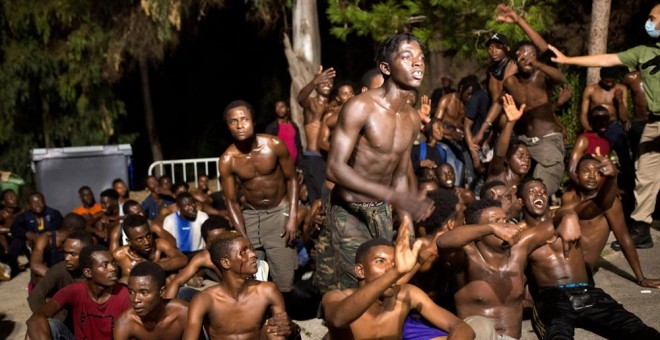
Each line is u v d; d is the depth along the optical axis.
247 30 20.72
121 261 6.71
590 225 6.46
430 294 5.74
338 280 5.31
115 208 9.70
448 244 5.04
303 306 6.77
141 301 4.88
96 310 5.35
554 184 7.83
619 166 9.07
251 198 6.68
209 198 10.45
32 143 18.45
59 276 5.94
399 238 4.04
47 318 5.25
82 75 17.73
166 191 10.34
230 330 5.00
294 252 6.76
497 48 8.27
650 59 7.22
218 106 21.59
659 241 8.23
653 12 7.15
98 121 18.44
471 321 5.01
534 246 5.58
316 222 6.34
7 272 9.20
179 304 5.10
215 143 21.45
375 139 4.95
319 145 8.57
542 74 7.70
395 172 5.15
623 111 9.62
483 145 8.68
